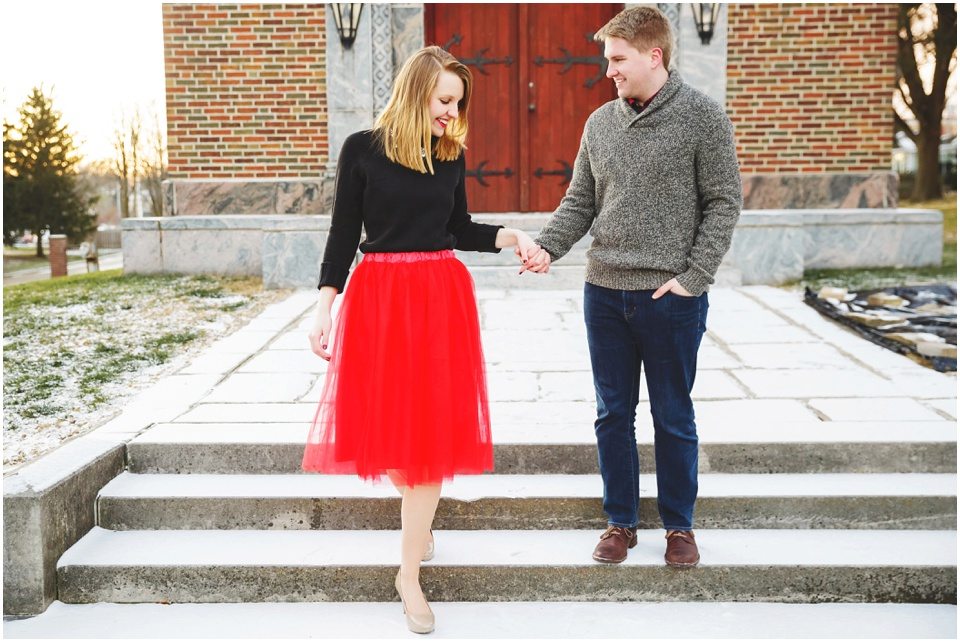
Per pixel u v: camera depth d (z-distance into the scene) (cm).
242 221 769
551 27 813
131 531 307
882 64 785
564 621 269
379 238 257
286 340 514
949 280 679
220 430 341
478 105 821
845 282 686
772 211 739
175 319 582
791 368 439
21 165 2423
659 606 278
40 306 629
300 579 282
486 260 704
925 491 305
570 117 823
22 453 333
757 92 789
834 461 324
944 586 276
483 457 264
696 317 263
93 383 429
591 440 326
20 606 275
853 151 795
